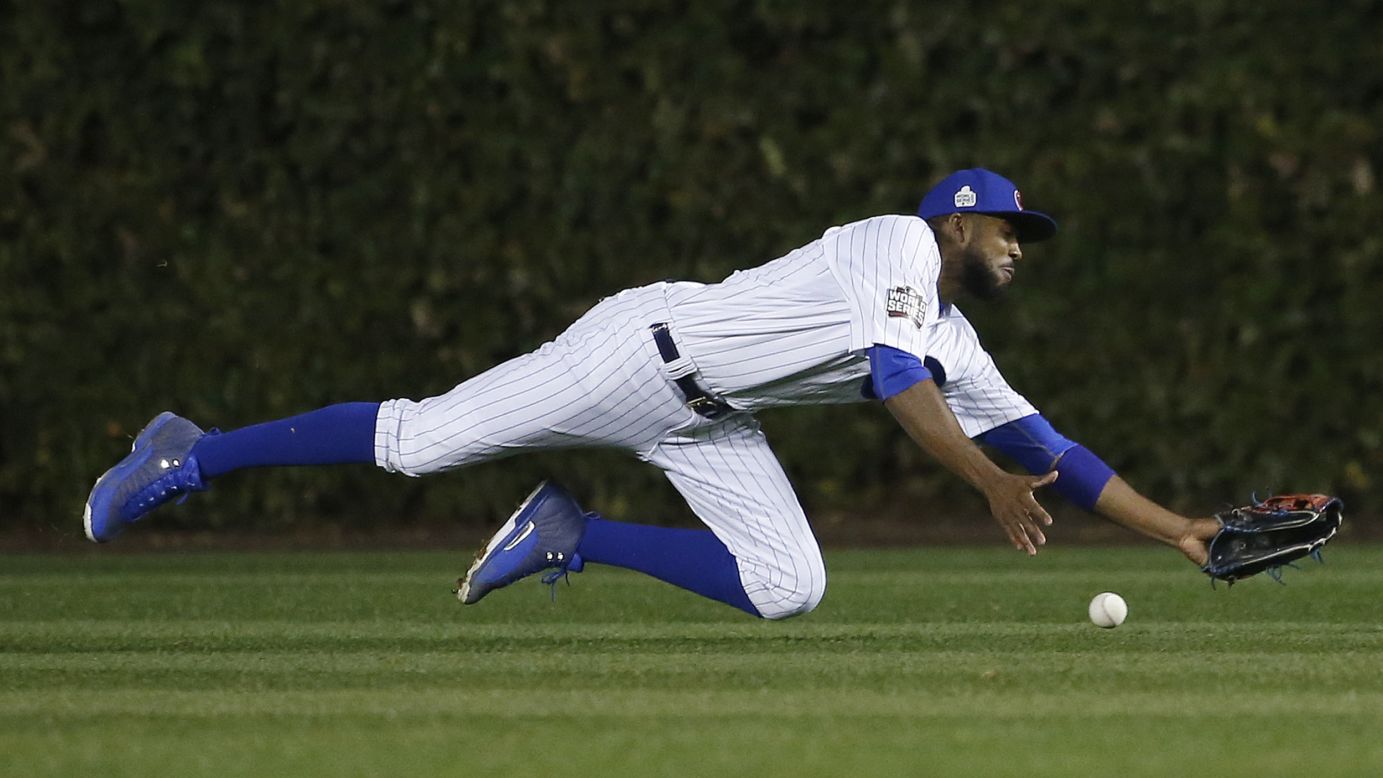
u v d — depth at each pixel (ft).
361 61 127.13
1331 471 128.67
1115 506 68.18
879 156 127.03
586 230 127.54
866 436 131.13
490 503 130.82
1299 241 127.85
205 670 61.05
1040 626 76.89
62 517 127.65
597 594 94.48
